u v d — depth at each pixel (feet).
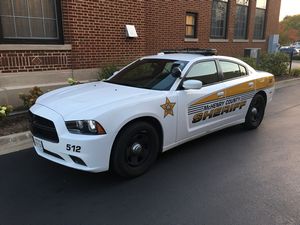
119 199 11.66
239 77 18.94
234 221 10.34
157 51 36.35
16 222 10.19
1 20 23.25
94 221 10.30
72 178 13.29
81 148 11.57
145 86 15.24
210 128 17.02
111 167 12.70
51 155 12.77
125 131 12.53
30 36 24.99
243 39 51.65
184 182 13.07
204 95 15.96
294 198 11.89
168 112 14.16
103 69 27.86
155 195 11.98
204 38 42.98
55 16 25.98
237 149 16.98
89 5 26.86
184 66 15.74
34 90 21.53
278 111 26.53
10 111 20.38
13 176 13.42
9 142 17.17
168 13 36.58
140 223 10.20
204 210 10.98
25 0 24.29
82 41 27.07
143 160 13.58
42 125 12.66
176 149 16.80
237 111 18.79
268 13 55.88
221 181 13.21
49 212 10.78
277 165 14.96
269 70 45.24
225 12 46.78
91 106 12.34
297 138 19.10
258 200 11.71
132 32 30.12
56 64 25.98
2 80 23.31
